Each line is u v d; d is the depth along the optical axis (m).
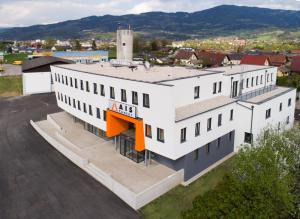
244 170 22.69
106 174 31.44
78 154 37.66
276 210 20.70
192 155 32.84
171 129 29.27
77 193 30.14
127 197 28.25
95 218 26.14
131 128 38.88
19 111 63.44
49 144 44.03
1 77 92.25
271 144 26.31
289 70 101.12
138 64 49.50
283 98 45.69
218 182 32.00
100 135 43.94
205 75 37.47
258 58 105.75
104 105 38.31
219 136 36.78
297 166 24.88
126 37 61.06
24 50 184.88
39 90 81.31
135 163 35.12
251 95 44.22
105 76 36.81
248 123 39.00
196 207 20.16
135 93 32.75
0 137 47.22
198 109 33.94
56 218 26.19
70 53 107.00
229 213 18.91
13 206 27.97
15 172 34.91
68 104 47.88
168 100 28.78
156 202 28.48
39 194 30.00
